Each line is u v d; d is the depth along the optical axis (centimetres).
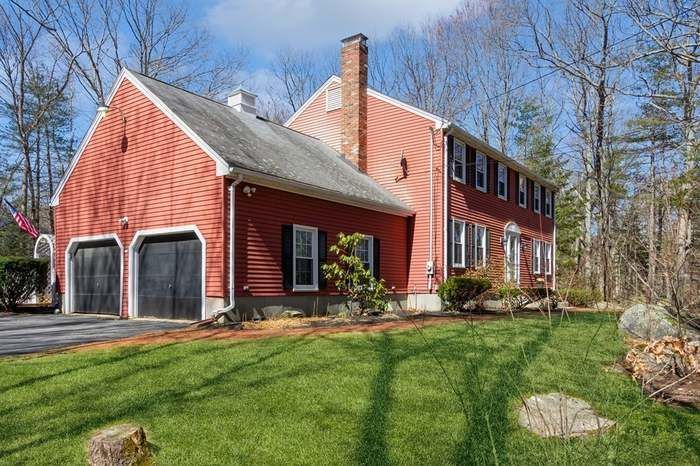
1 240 2811
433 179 1675
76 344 798
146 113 1288
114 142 1374
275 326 995
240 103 1614
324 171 1475
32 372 591
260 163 1195
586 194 2338
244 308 1107
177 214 1191
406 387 542
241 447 396
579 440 377
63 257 1509
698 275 481
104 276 1391
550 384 566
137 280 1295
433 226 1664
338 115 1916
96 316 1334
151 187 1262
